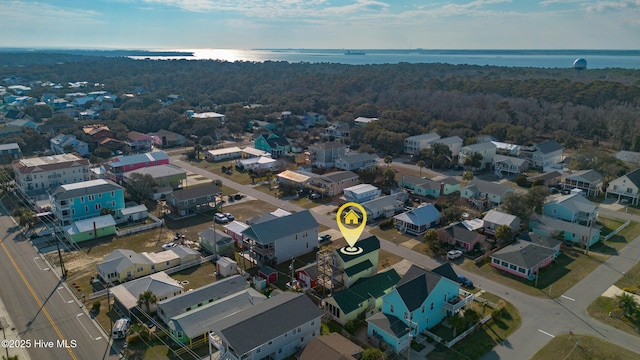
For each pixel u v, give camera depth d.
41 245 56.66
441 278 40.62
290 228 53.88
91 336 38.25
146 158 91.06
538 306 43.41
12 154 98.56
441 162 95.19
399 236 60.72
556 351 36.53
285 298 39.09
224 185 83.88
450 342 37.25
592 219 63.38
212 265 52.44
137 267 48.41
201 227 63.53
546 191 69.88
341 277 45.78
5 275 48.78
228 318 36.66
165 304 40.31
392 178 81.44
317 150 97.06
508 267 50.38
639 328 39.69
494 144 100.81
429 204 65.62
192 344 37.25
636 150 106.06
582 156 89.38
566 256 54.72
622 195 75.50
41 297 44.34
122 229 61.47
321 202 74.50
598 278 49.03
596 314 42.00
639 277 49.25
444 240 57.62
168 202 70.00
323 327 40.47
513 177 89.88
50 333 38.50
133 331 37.91
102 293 45.06
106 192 65.94
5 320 40.31
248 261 53.28
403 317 38.38
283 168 95.44
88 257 53.31
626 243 58.59
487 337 38.50
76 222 59.50
